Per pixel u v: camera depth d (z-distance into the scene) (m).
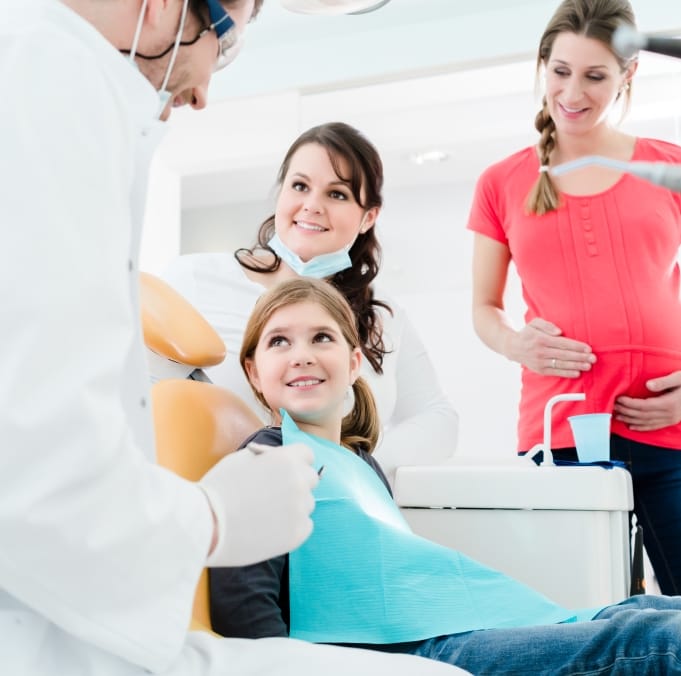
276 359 1.27
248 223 3.97
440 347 2.95
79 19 0.68
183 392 1.09
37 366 0.53
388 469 1.70
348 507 1.08
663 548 1.79
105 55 0.68
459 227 3.07
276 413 1.37
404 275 3.03
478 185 2.04
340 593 1.03
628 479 1.42
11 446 0.52
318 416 1.27
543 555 1.42
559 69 1.79
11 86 0.58
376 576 1.04
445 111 3.21
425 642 1.02
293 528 0.64
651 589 2.19
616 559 1.39
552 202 1.85
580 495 1.40
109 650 0.57
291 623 1.03
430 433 1.81
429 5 3.11
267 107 3.41
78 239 0.57
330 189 1.79
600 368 1.79
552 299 1.87
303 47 3.34
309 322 1.28
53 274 0.55
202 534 0.60
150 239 3.52
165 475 0.60
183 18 0.75
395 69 3.21
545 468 1.43
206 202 4.03
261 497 0.63
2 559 0.53
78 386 0.54
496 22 3.10
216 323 1.69
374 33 3.25
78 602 0.55
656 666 0.87
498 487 1.45
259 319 1.33
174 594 0.59
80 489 0.53
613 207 1.83
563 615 1.07
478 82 3.16
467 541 1.47
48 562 0.54
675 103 2.89
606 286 1.82
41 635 0.59
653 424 1.74
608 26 1.74
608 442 1.55
